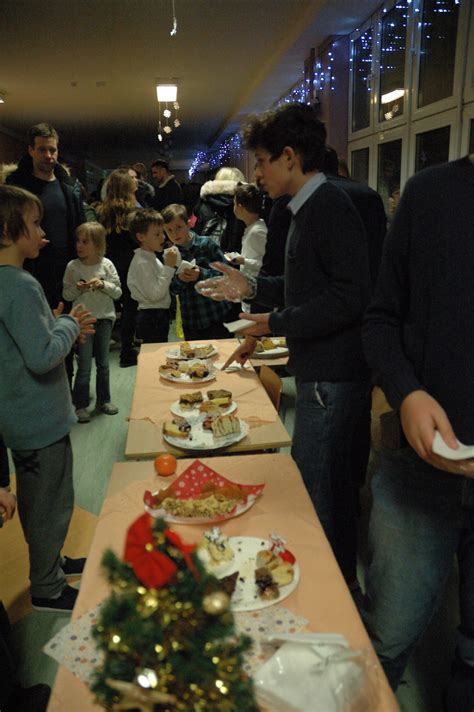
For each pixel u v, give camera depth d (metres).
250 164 10.59
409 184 1.14
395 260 1.17
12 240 1.63
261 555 1.09
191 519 1.25
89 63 6.39
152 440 1.80
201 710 0.63
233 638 0.74
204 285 2.09
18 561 2.37
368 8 4.52
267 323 1.77
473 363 1.07
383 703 0.80
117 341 6.04
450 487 1.19
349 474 1.88
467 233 1.04
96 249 3.60
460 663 1.33
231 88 8.10
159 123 11.08
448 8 3.49
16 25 4.94
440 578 1.26
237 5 4.65
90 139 14.09
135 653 0.63
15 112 9.73
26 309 1.63
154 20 4.91
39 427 1.79
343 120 5.44
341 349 1.71
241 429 1.83
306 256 1.67
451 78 3.53
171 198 6.63
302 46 5.54
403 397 1.07
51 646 0.92
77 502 2.79
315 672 0.82
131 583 0.67
